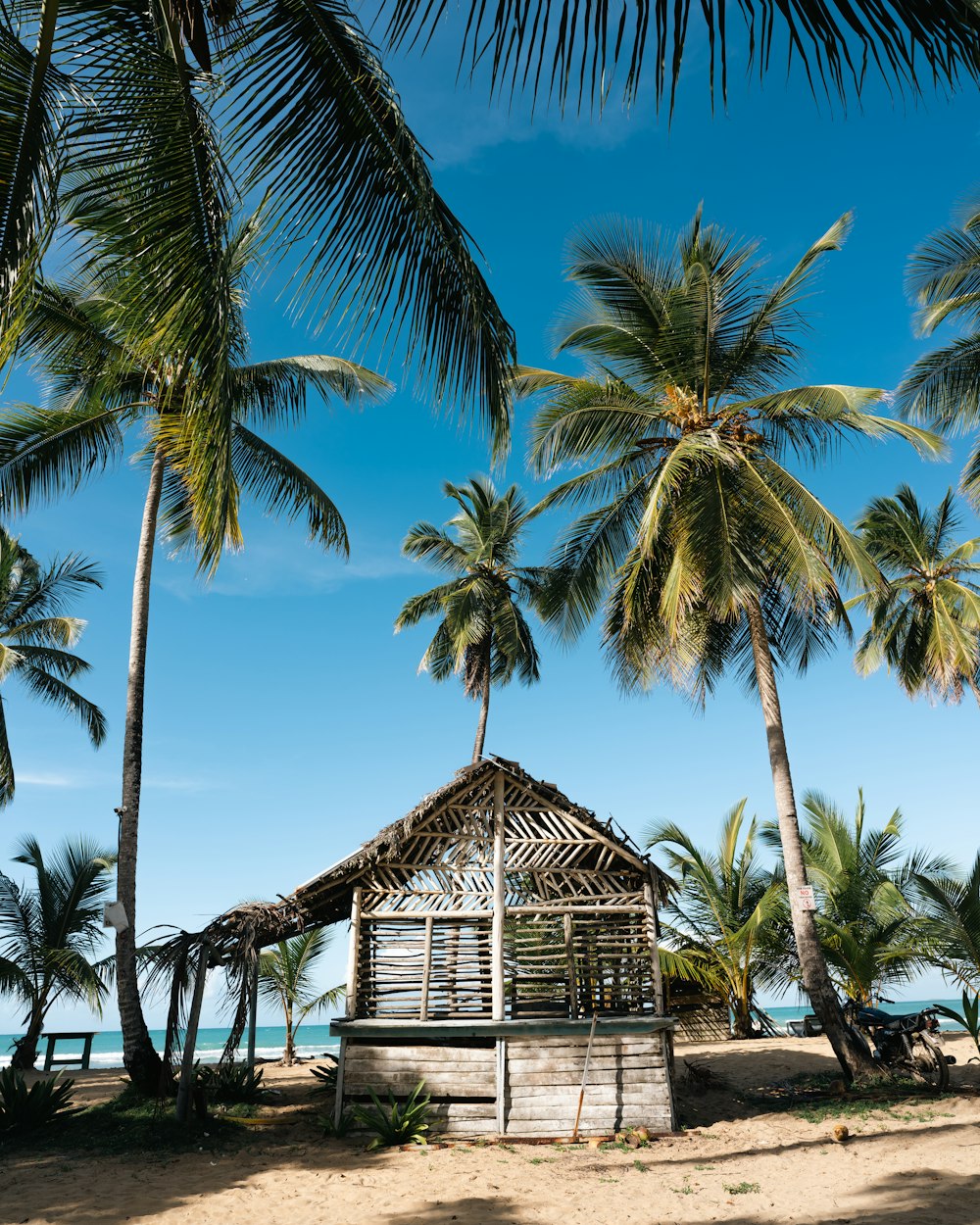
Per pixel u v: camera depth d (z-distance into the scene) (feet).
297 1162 31.68
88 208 16.07
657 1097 36.73
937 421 59.47
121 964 44.24
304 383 57.41
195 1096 38.06
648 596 53.62
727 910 73.41
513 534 93.15
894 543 78.79
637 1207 25.71
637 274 53.01
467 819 41.52
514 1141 35.12
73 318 40.70
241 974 36.91
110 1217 25.17
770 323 52.37
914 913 65.57
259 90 16.57
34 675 80.38
